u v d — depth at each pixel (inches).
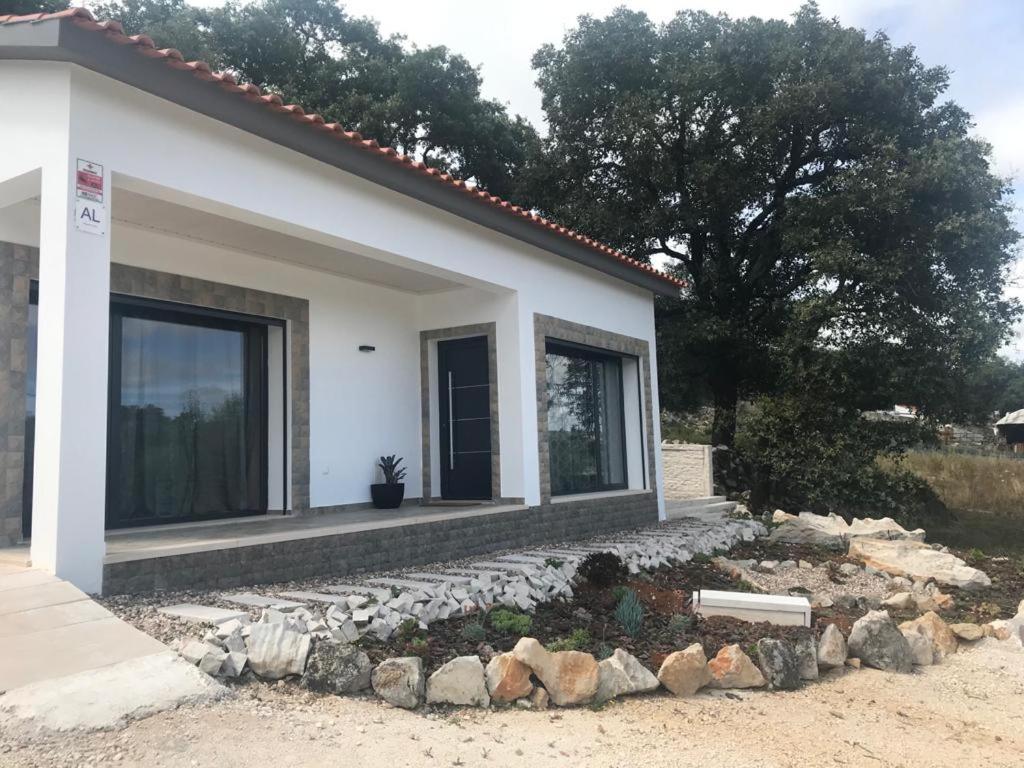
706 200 693.9
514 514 390.0
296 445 371.6
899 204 609.3
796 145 705.0
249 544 258.1
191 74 238.1
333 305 401.4
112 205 288.5
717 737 183.0
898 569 427.8
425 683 186.9
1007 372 1298.0
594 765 157.2
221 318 357.4
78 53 209.8
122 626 181.3
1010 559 498.6
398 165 318.0
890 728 205.3
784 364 662.5
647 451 528.7
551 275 442.6
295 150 282.8
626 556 378.3
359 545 301.0
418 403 450.3
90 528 210.8
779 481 688.4
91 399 213.0
